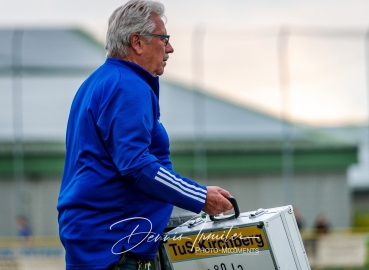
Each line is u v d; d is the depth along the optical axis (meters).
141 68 9.09
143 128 8.49
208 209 8.87
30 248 44.91
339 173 61.81
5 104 59.09
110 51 9.33
